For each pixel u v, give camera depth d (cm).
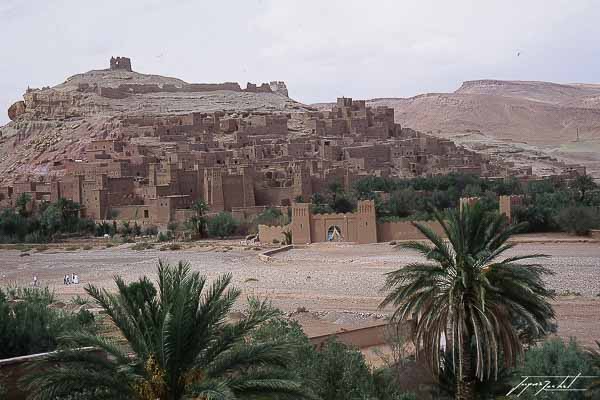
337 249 10031
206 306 1841
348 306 5497
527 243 9719
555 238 10069
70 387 1672
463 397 2462
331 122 19838
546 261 7919
